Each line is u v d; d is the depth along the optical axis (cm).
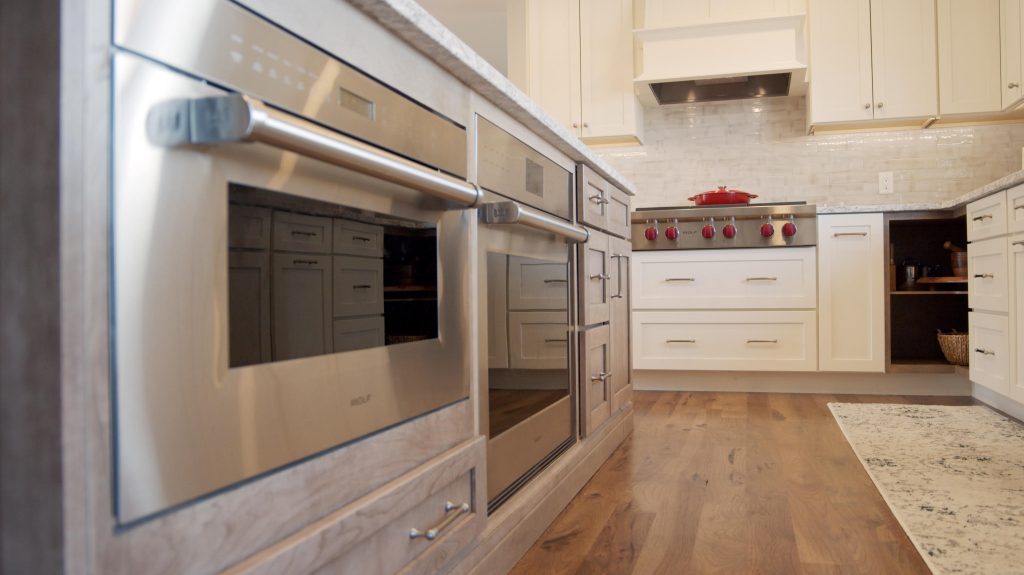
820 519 187
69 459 59
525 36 457
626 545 170
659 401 387
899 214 385
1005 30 388
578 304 224
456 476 129
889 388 398
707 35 411
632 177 466
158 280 67
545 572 155
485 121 150
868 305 388
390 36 111
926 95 401
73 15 60
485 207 146
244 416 78
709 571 154
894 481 220
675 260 411
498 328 156
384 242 108
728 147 452
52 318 59
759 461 250
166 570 68
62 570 59
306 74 90
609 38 446
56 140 59
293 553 83
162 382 67
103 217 62
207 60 74
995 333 312
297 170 87
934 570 151
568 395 213
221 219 75
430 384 123
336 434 95
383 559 106
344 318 98
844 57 410
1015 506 193
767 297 399
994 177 417
